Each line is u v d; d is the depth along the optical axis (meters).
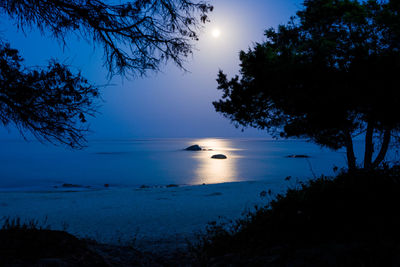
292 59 8.22
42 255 3.04
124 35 3.81
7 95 3.22
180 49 4.00
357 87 7.50
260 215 4.76
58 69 3.35
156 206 16.48
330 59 8.04
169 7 3.77
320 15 8.84
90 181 38.41
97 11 3.56
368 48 7.92
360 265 2.58
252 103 9.44
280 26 9.66
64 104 3.40
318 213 3.78
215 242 4.95
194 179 39.34
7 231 3.42
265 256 3.53
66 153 120.94
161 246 6.50
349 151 9.15
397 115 7.39
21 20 3.43
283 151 130.50
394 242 2.79
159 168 55.94
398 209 3.38
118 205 17.22
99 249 4.11
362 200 3.68
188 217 12.71
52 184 35.78
